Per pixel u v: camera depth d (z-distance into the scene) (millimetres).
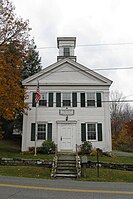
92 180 14414
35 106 26031
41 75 26859
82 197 8852
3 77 20016
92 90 26578
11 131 37406
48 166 19094
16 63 21641
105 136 25359
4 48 20719
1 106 20656
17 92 21578
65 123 25703
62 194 9336
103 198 8750
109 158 22203
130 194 9633
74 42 30781
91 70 26859
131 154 30984
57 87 26625
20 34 22203
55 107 26062
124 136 46688
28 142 25188
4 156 21453
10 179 13117
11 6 21859
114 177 15719
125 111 67000
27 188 10414
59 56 30203
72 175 15773
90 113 25922
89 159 21094
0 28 21359
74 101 26250
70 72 27000
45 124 25750
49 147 24047
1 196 8664
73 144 25172
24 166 18891
